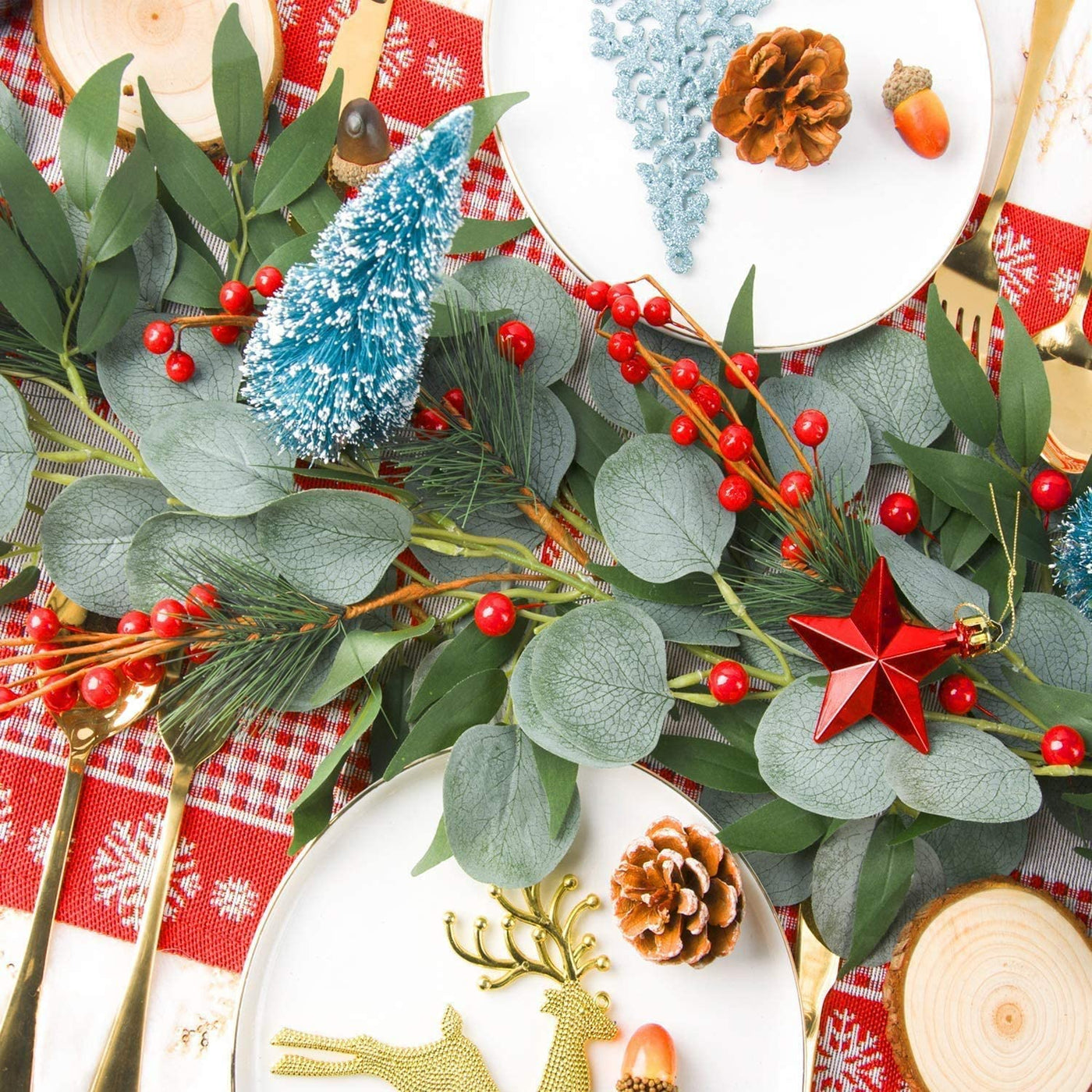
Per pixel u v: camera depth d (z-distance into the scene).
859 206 0.76
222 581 0.68
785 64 0.72
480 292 0.73
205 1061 0.73
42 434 0.73
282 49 0.75
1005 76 0.80
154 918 0.72
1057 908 0.72
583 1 0.75
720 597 0.71
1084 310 0.79
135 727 0.74
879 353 0.76
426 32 0.77
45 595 0.74
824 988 0.74
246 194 0.74
